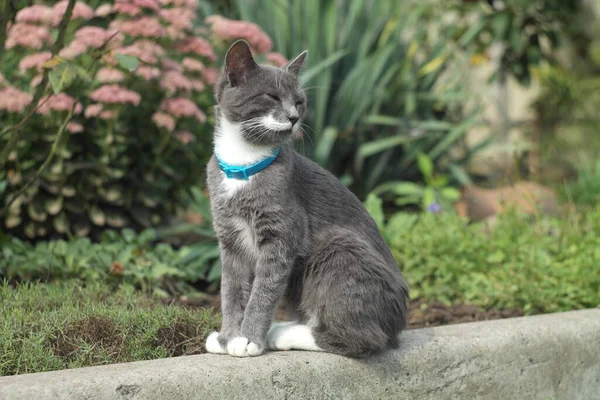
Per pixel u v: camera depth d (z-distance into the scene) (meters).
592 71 4.25
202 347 1.60
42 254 1.98
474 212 2.95
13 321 1.56
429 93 3.01
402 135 2.82
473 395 1.63
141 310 1.63
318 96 2.65
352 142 2.82
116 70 2.09
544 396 1.70
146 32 2.14
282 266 1.53
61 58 1.71
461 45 3.18
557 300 1.99
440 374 1.60
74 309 1.62
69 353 1.54
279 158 1.55
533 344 1.68
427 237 2.20
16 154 2.09
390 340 1.56
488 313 1.98
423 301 2.09
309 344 1.53
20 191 1.94
